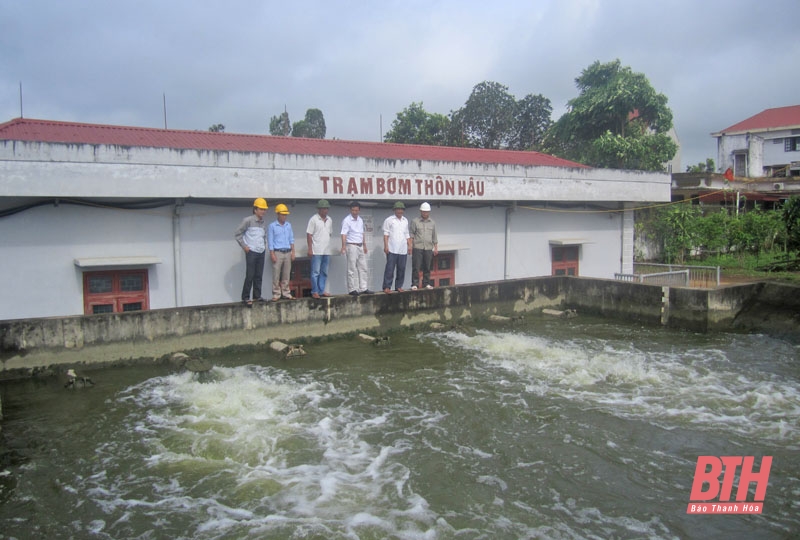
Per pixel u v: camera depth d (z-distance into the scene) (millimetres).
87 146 9266
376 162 12211
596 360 9797
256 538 4727
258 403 7680
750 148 38938
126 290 10414
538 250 16219
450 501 5320
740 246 24266
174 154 10000
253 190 10805
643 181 16922
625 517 5102
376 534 4785
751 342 11383
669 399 8039
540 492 5504
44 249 9625
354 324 11391
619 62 23031
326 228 11055
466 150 18125
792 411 7625
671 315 12836
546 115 31828
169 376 8781
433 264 14320
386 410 7492
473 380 8742
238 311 10125
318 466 5969
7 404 7574
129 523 4945
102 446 6387
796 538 4832
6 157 8680
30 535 4762
